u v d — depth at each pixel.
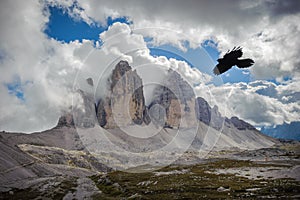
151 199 46.50
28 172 128.62
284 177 62.62
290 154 145.00
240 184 56.19
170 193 50.88
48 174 140.00
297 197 40.84
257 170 79.62
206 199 43.50
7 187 82.50
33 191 74.12
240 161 112.12
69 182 91.69
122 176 74.44
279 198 40.75
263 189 48.53
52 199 60.94
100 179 82.81
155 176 71.06
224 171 80.31
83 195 62.38
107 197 55.25
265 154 147.38
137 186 60.53
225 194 47.53
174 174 73.75
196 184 58.19
